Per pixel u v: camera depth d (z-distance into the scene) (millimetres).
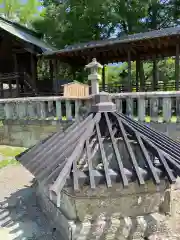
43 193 3549
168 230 2846
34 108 7512
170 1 18234
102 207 2713
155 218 2859
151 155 2742
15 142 8016
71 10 17375
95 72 3281
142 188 2750
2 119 8109
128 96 5945
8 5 24234
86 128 2906
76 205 2627
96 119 2994
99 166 2736
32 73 15328
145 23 19047
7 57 17062
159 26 19062
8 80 15961
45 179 2400
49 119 7258
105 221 2727
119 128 2953
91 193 2594
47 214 3381
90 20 17391
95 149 2770
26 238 2836
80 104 6660
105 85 16438
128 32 18250
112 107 3186
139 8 17000
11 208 3711
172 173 2416
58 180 2148
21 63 17203
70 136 3045
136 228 2762
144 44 11008
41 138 7477
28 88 15922
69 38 18828
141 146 2654
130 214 2822
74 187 2143
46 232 2965
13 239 2814
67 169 2273
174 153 2742
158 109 5836
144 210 2883
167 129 5656
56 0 19438
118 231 2725
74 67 16984
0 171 5621
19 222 3240
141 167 2570
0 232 2977
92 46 11398
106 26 18500
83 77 17703
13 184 4797
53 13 18703
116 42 10766
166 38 9977
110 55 14117
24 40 13734
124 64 24000
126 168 2547
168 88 14430
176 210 3230
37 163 2920
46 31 19484
